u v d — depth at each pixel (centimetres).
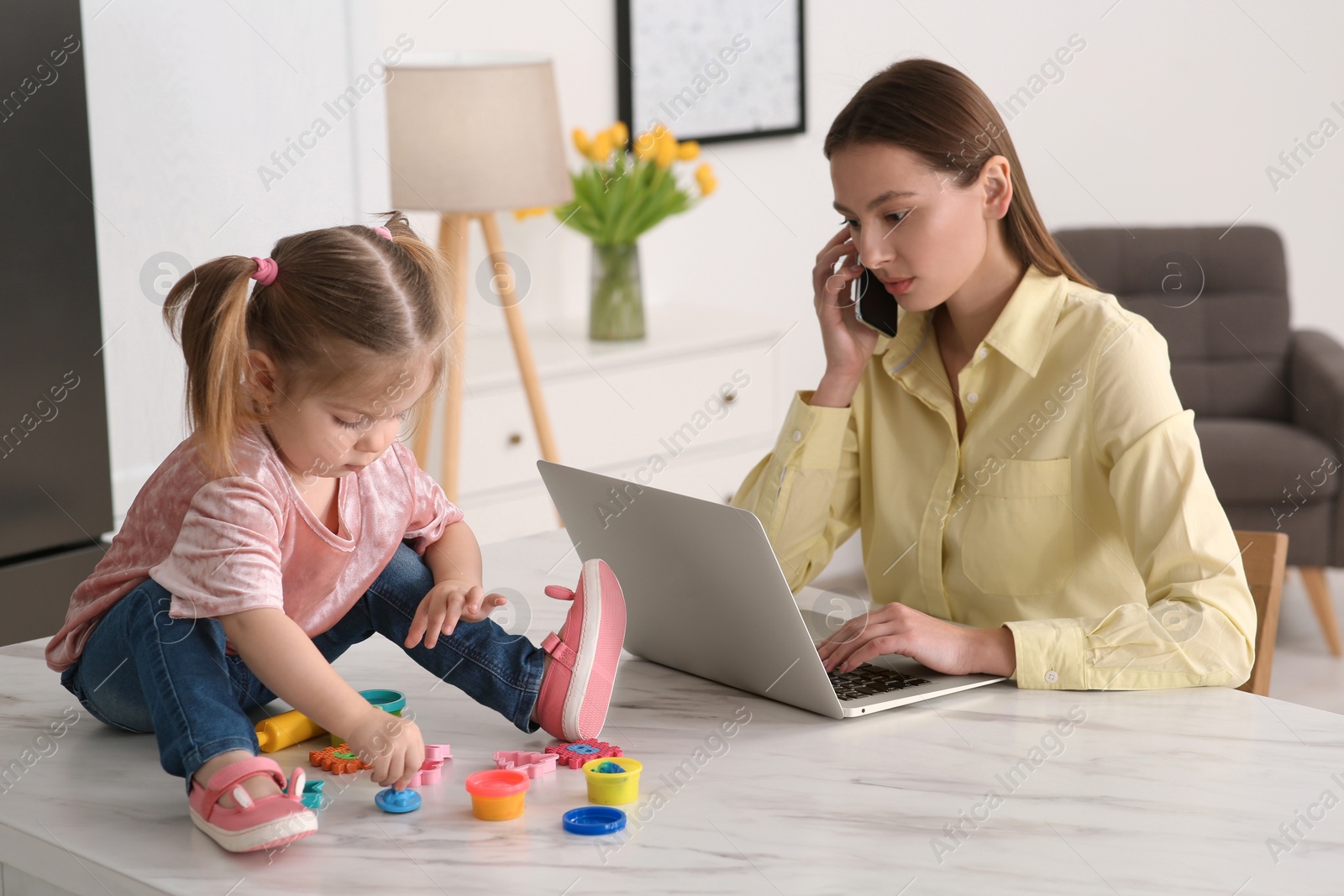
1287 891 81
